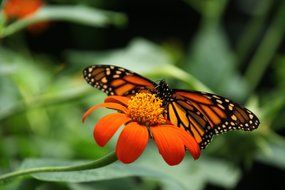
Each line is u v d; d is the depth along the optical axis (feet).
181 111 1.85
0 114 2.35
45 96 2.35
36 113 2.86
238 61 3.25
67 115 2.90
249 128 1.81
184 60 3.04
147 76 2.34
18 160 2.60
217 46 2.98
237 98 2.97
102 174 1.86
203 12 3.07
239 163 2.59
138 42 2.83
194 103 1.85
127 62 2.74
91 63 2.80
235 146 2.39
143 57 2.77
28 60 3.11
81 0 3.14
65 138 2.82
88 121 2.85
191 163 2.49
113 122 1.73
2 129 2.83
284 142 2.66
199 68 2.95
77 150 2.65
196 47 2.98
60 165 1.91
